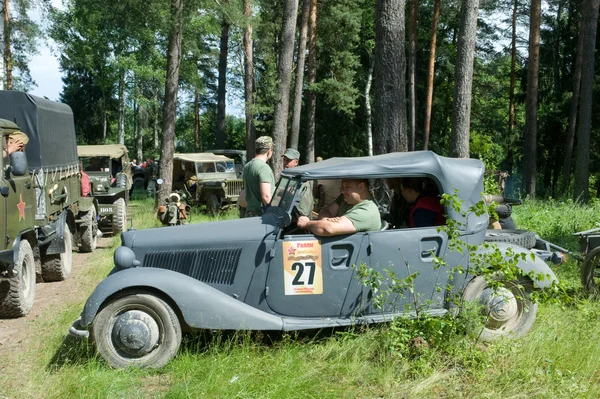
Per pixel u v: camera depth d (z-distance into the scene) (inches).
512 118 1514.5
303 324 203.0
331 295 207.2
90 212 487.8
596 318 231.6
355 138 1644.9
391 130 387.2
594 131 1354.6
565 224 494.3
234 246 209.2
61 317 267.0
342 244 206.4
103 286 196.7
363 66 1659.7
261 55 1259.2
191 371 189.8
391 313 209.6
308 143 1350.9
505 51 1651.1
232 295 209.0
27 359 216.7
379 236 207.0
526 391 173.2
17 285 278.2
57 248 356.2
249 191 280.8
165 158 751.1
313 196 250.8
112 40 1569.9
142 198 1071.6
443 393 175.2
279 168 796.0
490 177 421.4
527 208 617.0
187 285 198.2
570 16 1471.5
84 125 2546.8
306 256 206.5
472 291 212.4
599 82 1295.5
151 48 1582.2
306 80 1344.7
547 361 187.9
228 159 800.9
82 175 528.7
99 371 191.5
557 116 1428.4
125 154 743.1
